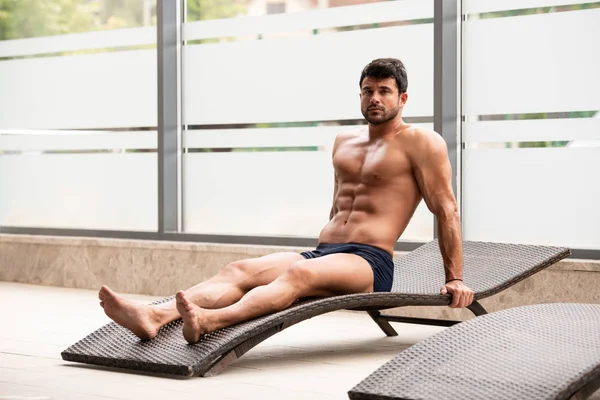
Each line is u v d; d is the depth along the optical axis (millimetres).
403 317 4766
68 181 7715
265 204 6773
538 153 5672
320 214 6531
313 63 6547
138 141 7324
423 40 6082
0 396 3283
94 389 3418
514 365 2994
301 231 6617
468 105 5918
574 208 5559
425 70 6082
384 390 3018
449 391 2932
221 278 4090
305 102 6590
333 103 6469
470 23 5898
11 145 8039
